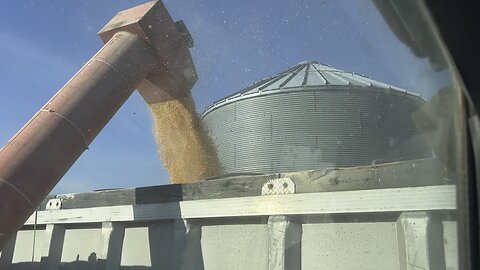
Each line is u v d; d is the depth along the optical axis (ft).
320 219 15.53
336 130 25.44
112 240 21.36
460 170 7.16
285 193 16.38
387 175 14.21
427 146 9.89
